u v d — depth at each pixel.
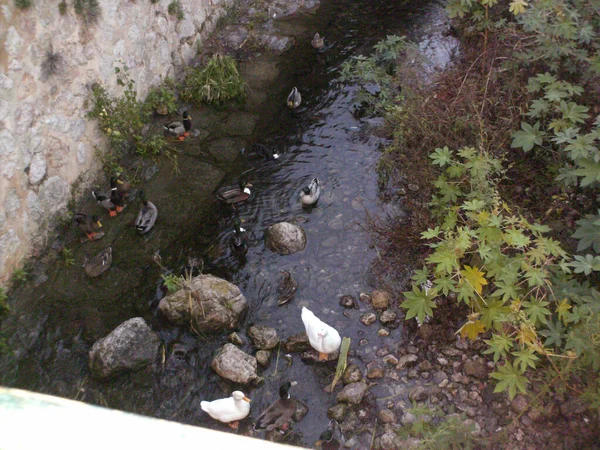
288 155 9.60
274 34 12.45
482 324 6.08
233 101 10.78
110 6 8.89
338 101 10.71
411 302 6.40
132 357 6.55
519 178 8.17
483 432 5.77
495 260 6.18
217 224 8.48
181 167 9.38
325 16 13.09
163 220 8.50
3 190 7.17
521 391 5.43
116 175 8.70
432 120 8.82
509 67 8.57
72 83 8.27
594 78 8.12
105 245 8.08
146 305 7.35
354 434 5.92
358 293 7.41
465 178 7.71
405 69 10.49
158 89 10.38
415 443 5.68
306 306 7.30
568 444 5.54
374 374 6.42
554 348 6.18
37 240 7.79
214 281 7.24
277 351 6.80
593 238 6.16
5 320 7.10
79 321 7.14
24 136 7.46
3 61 7.08
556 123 7.23
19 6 7.25
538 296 6.48
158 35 10.31
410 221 8.27
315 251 8.00
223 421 6.01
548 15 8.27
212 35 12.28
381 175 9.02
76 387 6.45
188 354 6.78
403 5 13.29
